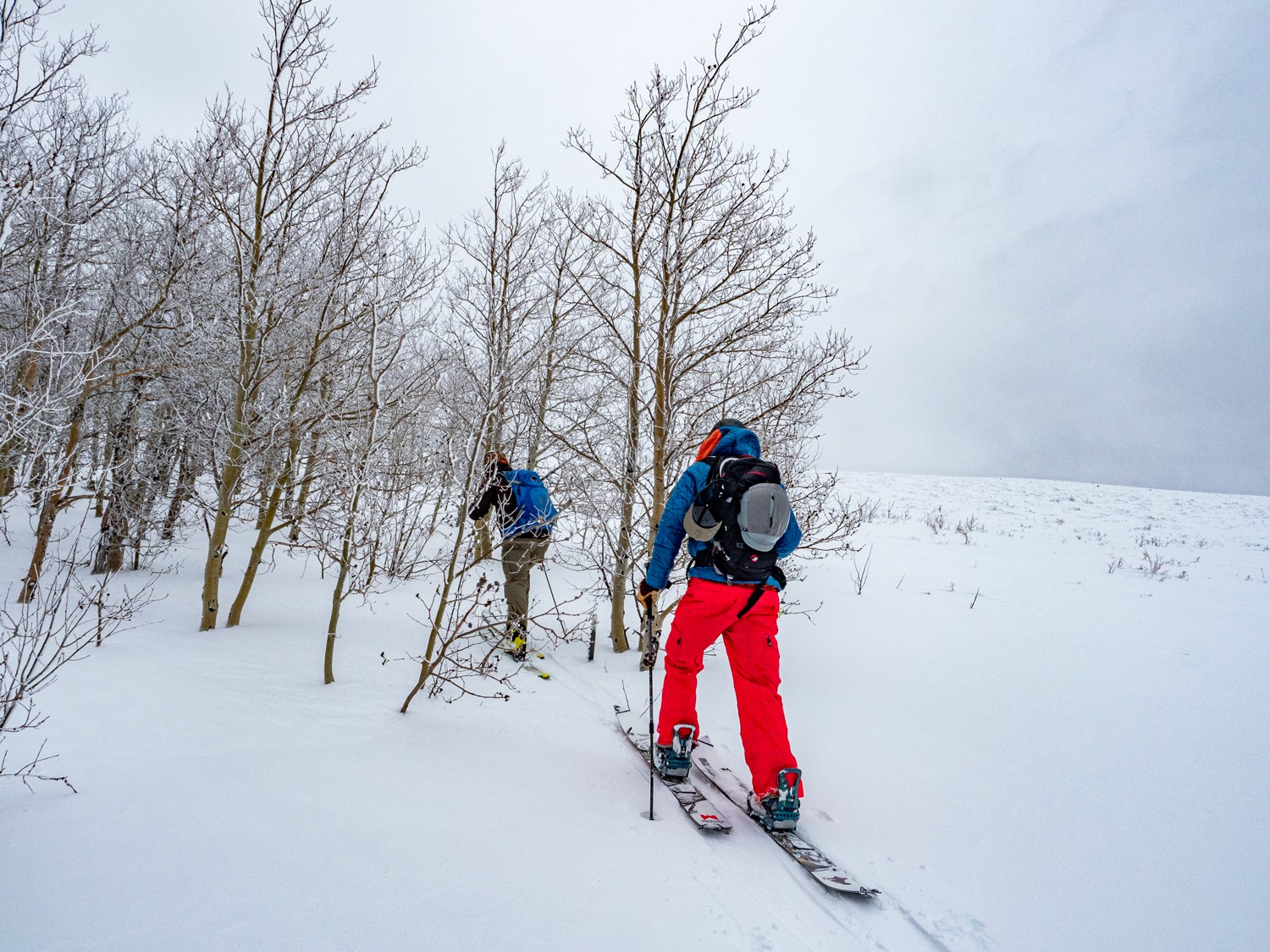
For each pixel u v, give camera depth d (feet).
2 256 12.40
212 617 15.76
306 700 11.16
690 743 9.57
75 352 10.30
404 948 5.07
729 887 7.06
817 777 9.95
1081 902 7.02
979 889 7.22
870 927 6.53
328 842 6.41
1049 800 9.37
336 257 16.16
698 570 9.21
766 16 14.66
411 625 17.69
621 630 16.96
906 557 39.14
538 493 16.37
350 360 17.12
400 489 15.92
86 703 9.75
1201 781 10.06
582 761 10.19
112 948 4.68
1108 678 15.44
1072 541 52.39
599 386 17.71
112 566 21.50
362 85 16.33
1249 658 17.75
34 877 5.37
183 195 17.07
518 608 16.06
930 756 10.78
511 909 5.82
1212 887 7.35
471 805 7.86
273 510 16.71
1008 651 17.66
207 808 6.72
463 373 17.53
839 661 16.06
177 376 17.57
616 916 6.04
